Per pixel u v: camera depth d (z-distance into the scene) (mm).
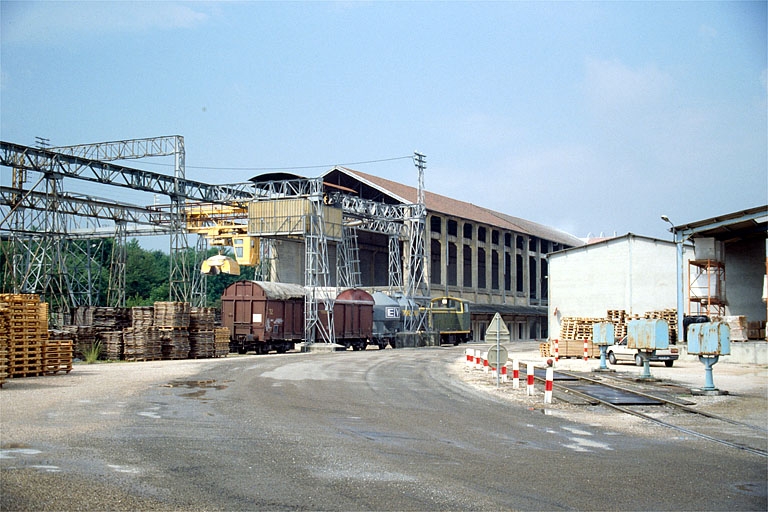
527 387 19328
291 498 7438
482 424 13312
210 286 105125
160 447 10039
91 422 12250
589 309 49938
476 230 71250
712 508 7613
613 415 15414
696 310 45031
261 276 59125
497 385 20703
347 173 62375
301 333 44312
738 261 39500
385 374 24578
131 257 93062
